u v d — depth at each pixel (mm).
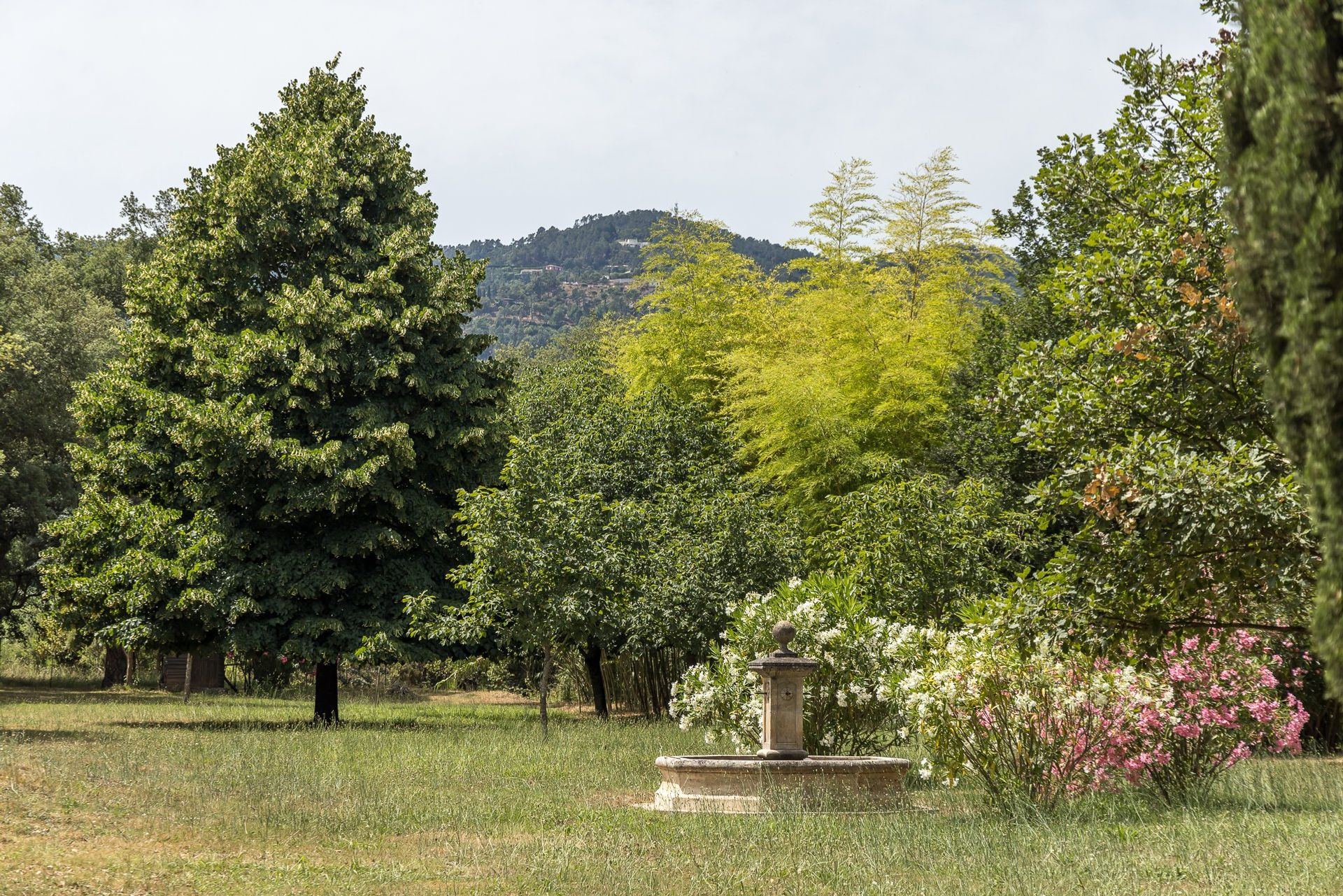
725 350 40375
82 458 26984
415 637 27328
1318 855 8758
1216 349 9195
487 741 20672
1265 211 4234
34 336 37750
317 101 30922
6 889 7902
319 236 28047
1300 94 4039
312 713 31047
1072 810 11898
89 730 22047
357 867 9125
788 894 8070
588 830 10945
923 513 21719
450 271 29828
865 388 32031
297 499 25594
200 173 29156
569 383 43406
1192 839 9781
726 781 12781
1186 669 13125
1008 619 9750
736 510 27766
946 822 11391
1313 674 20219
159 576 25328
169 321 27984
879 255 38250
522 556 22234
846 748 16219
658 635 26906
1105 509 8938
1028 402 10320
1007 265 36844
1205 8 9945
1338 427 4023
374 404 27141
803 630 16016
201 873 8812
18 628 51500
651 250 42469
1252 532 8414
